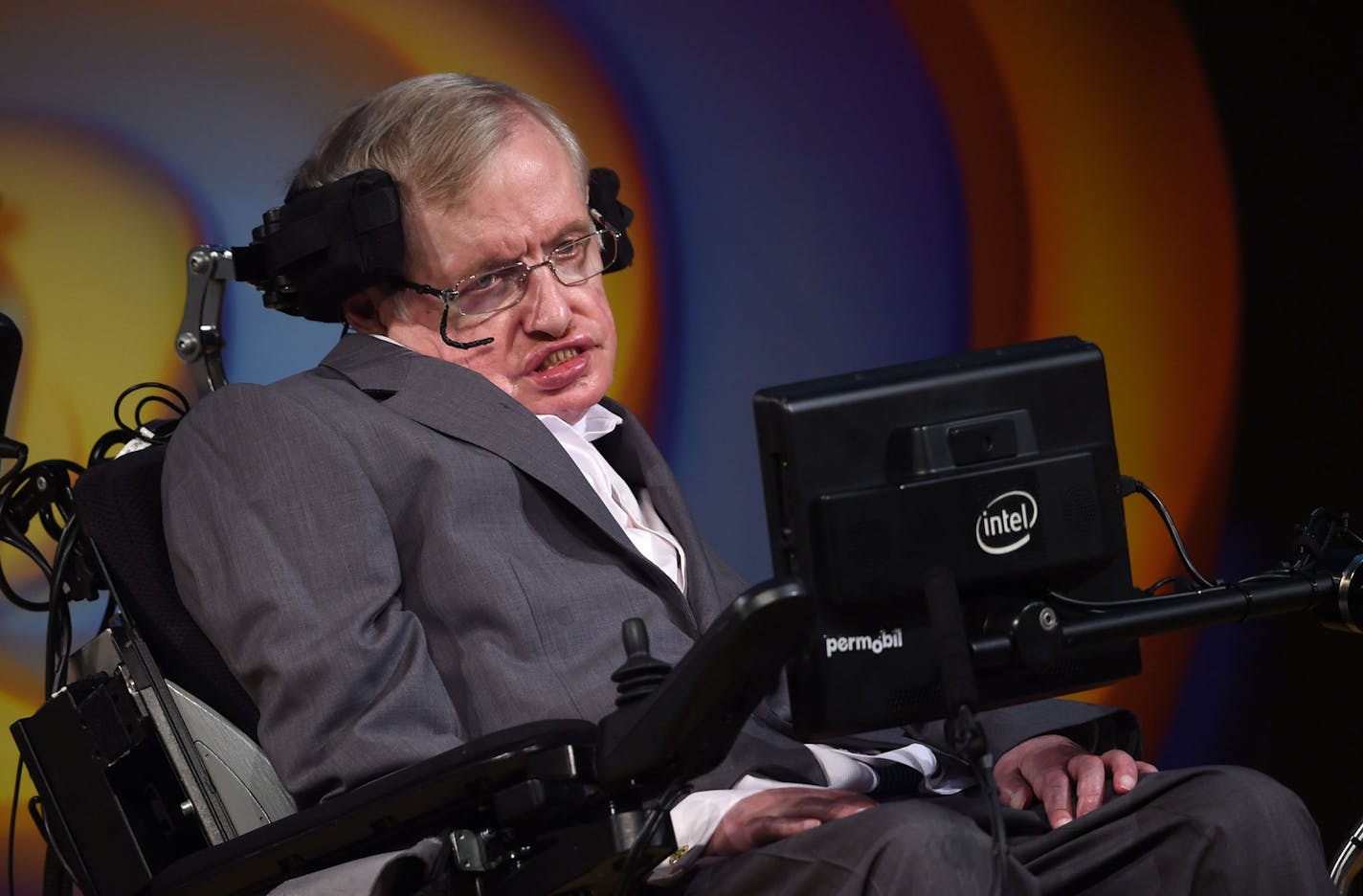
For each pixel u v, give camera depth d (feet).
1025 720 20.17
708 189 39.14
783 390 14.82
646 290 38.73
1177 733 40.55
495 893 14.71
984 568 14.53
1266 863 16.20
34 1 34.27
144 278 34.78
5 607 33.04
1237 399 41.37
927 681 14.61
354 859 15.69
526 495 19.94
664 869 16.19
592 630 18.81
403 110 21.58
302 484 18.67
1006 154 40.83
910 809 14.79
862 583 14.33
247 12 35.60
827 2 40.04
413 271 21.39
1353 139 41.34
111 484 19.51
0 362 21.71
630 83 38.58
